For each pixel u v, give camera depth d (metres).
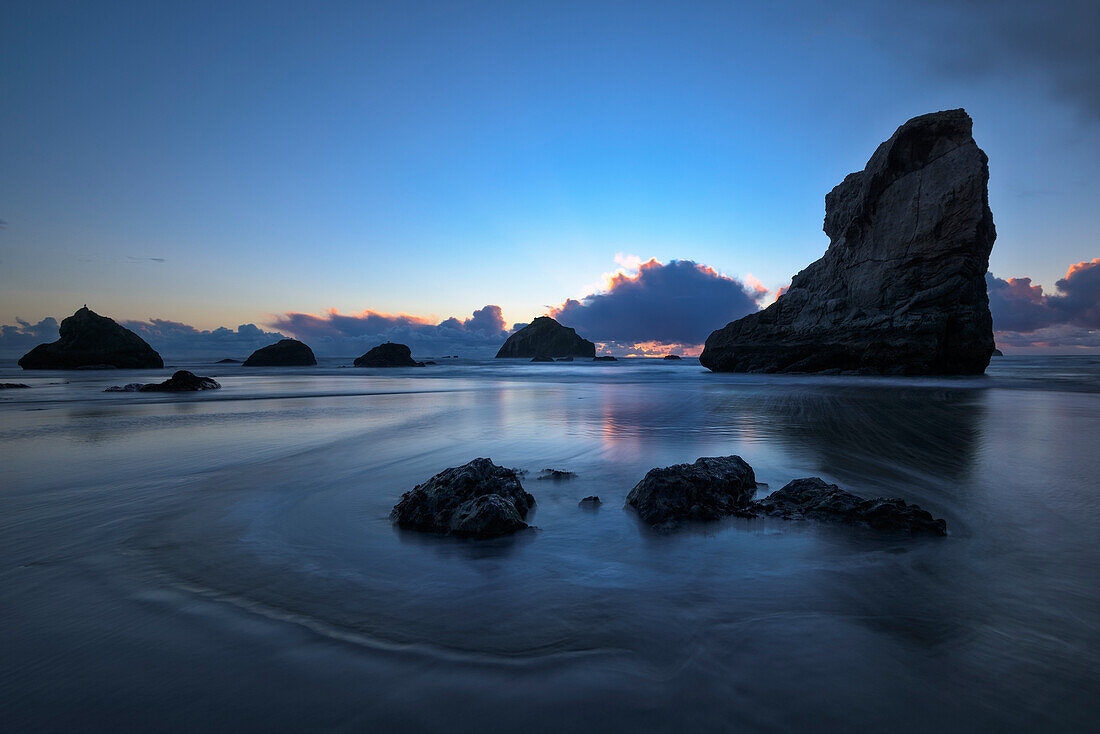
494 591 3.24
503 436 9.48
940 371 31.83
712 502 5.00
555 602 3.09
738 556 3.85
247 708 2.14
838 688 2.25
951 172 30.86
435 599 3.13
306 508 5.10
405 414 13.12
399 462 7.23
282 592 3.23
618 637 2.68
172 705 2.16
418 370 50.91
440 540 4.23
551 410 13.96
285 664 2.44
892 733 1.98
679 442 8.79
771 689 2.25
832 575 3.49
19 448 8.29
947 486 5.82
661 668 2.41
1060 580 3.39
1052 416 12.05
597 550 4.00
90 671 2.38
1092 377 29.12
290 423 11.40
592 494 5.65
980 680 2.31
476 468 5.16
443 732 2.00
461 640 2.66
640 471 6.69
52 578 3.42
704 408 14.20
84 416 12.73
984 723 2.04
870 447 8.25
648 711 2.11
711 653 2.52
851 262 36.03
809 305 38.62
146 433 9.90
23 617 2.88
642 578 3.45
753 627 2.77
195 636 2.69
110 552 3.90
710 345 44.19
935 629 2.75
